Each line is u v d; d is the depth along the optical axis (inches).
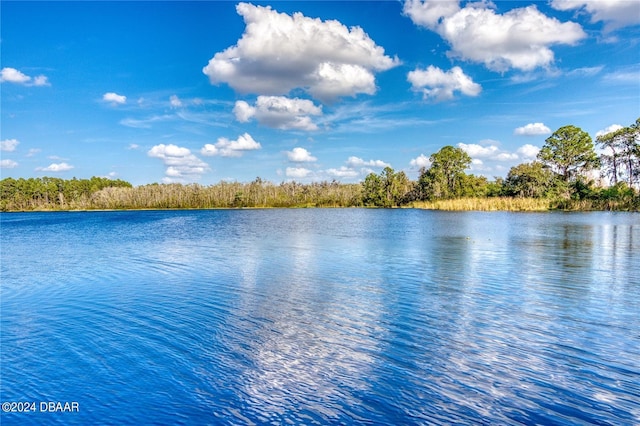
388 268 833.5
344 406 305.6
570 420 285.6
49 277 810.2
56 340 446.6
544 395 317.1
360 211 4672.7
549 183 3885.3
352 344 418.9
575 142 3981.3
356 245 1230.3
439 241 1307.8
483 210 3732.8
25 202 7504.9
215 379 350.0
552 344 413.4
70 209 7401.6
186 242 1416.1
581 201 3435.0
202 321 498.9
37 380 358.0
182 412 303.6
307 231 1804.9
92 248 1298.0
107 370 372.5
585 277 724.0
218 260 973.8
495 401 309.6
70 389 341.7
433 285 674.8
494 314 513.7
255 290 654.5
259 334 450.6
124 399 323.6
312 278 743.1
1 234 2005.4
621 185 3597.4
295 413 298.0
